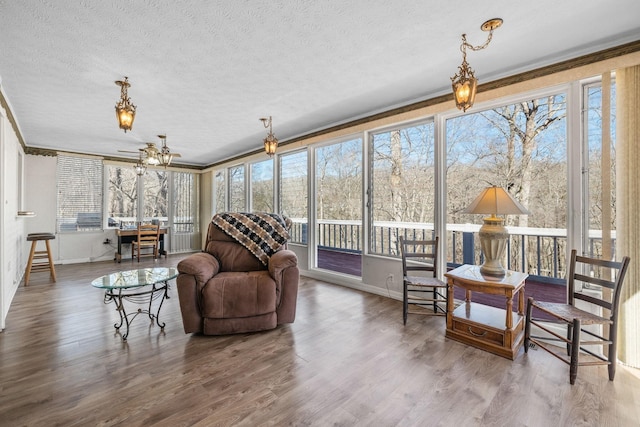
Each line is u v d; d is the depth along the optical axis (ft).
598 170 7.26
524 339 7.10
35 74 8.19
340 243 20.61
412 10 5.75
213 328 7.89
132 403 5.25
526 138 8.54
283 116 12.33
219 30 6.34
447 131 10.14
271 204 17.70
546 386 5.78
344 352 7.13
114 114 11.62
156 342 7.63
